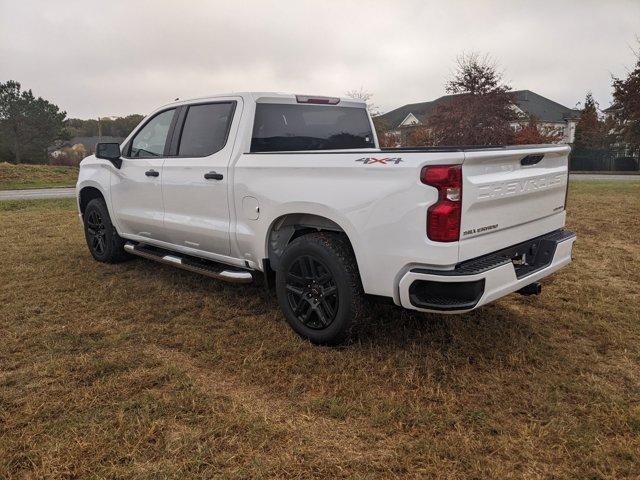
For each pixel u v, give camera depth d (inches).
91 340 150.3
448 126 1035.3
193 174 177.3
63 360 136.3
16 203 556.4
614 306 174.2
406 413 112.0
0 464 95.0
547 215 153.9
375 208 126.5
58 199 609.9
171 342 149.3
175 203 187.6
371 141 208.4
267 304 180.4
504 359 136.5
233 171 162.9
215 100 177.8
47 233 325.1
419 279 121.3
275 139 173.5
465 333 152.5
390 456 97.7
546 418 109.7
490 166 126.3
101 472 93.0
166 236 197.5
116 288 200.2
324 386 123.5
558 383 123.3
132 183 207.2
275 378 127.3
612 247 260.8
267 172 152.3
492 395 118.1
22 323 164.1
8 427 106.6
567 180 162.4
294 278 149.6
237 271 171.8
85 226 247.0
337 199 134.0
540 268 145.2
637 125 1183.6
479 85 1027.9
